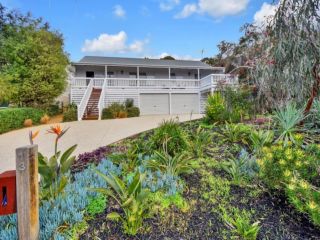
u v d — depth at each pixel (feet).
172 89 57.98
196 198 8.39
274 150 9.30
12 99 42.24
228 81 24.86
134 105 54.34
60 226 6.29
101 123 30.68
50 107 46.09
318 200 7.07
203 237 6.56
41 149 17.39
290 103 14.49
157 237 6.45
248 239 6.41
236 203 8.16
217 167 10.83
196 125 19.47
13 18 44.57
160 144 12.19
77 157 14.17
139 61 67.56
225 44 35.70
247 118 19.34
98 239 6.19
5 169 13.37
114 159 11.68
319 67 13.44
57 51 49.73
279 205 7.98
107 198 7.90
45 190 7.62
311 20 13.24
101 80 53.42
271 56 14.93
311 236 6.69
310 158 9.00
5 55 42.45
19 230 4.89
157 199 7.86
